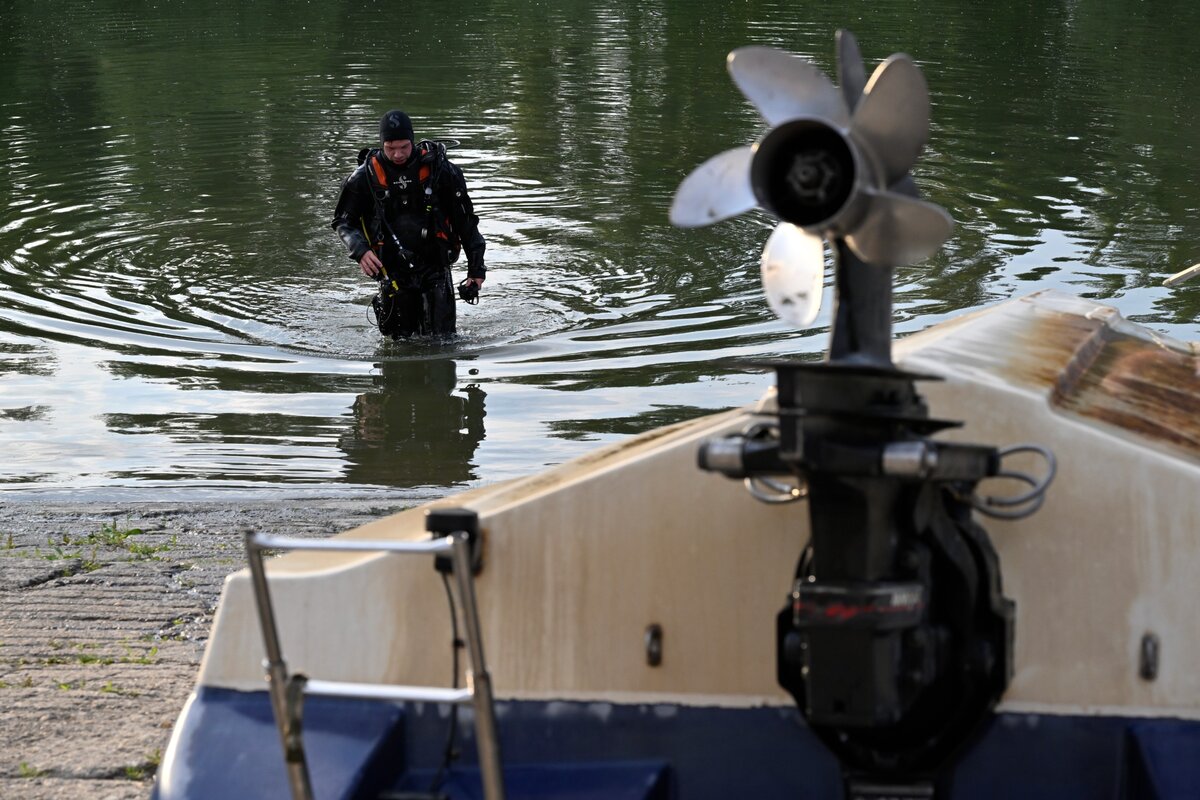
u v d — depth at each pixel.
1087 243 16.09
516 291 14.65
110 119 25.67
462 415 10.91
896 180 2.69
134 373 12.04
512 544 3.34
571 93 27.59
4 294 14.60
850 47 2.77
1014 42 33.81
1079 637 3.15
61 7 43.16
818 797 3.27
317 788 3.20
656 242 16.69
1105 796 3.15
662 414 10.84
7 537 8.05
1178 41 34.22
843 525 2.70
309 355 12.62
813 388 2.60
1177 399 3.91
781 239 2.85
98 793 4.68
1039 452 2.94
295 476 9.59
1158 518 3.11
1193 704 3.12
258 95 27.88
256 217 18.36
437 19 39.25
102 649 6.17
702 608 3.28
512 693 3.36
